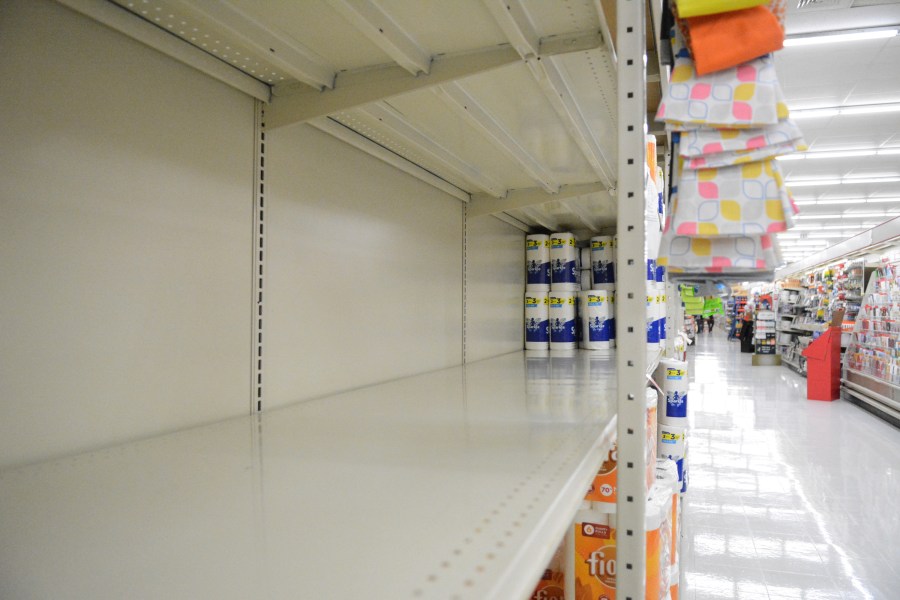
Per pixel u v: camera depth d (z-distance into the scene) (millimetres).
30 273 840
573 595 1243
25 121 833
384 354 1869
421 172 2080
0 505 677
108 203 955
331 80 1260
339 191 1625
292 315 1418
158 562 519
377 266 1835
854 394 7551
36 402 850
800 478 4293
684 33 939
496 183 2379
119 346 973
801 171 11094
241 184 1255
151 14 978
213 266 1175
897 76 6891
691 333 17797
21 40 829
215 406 1177
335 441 1007
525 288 3484
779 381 9984
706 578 2771
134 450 941
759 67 904
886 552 3049
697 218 919
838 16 5496
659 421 2402
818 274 11570
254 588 463
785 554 3027
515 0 999
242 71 1226
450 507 651
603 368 2291
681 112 900
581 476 792
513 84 1336
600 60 1232
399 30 1080
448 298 2410
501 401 1463
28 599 452
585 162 2072
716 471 4477
